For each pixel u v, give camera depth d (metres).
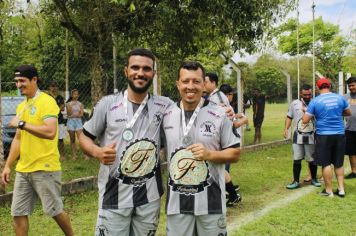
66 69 10.08
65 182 6.88
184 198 3.18
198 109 3.20
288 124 8.01
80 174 8.29
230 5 9.96
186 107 3.21
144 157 3.16
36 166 4.25
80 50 9.79
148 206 3.18
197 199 3.17
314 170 7.94
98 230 3.23
